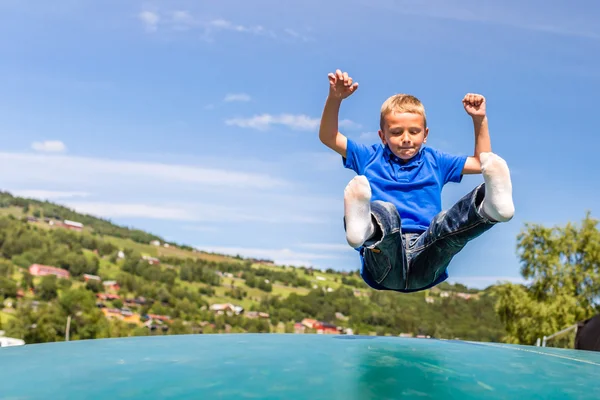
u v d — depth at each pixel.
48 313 61.78
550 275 23.14
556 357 2.57
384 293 80.38
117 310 78.38
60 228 108.56
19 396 1.66
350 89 3.03
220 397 1.64
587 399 1.77
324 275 114.56
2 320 59.41
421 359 2.22
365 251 2.76
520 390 1.82
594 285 22.78
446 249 2.60
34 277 81.44
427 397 1.69
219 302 91.88
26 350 2.40
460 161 3.07
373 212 2.40
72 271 90.25
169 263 107.44
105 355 2.24
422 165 3.03
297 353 2.27
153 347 2.45
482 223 2.39
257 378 1.83
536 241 23.86
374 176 3.01
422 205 2.93
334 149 3.16
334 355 2.24
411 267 2.76
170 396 1.65
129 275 94.44
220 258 121.00
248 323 81.12
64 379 1.84
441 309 67.94
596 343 9.46
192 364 2.04
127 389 1.72
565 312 21.94
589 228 23.42
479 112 3.13
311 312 91.19
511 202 2.24
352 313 83.50
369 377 1.88
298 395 1.66
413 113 2.98
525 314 22.80
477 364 2.18
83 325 63.47
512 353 2.59
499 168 2.23
